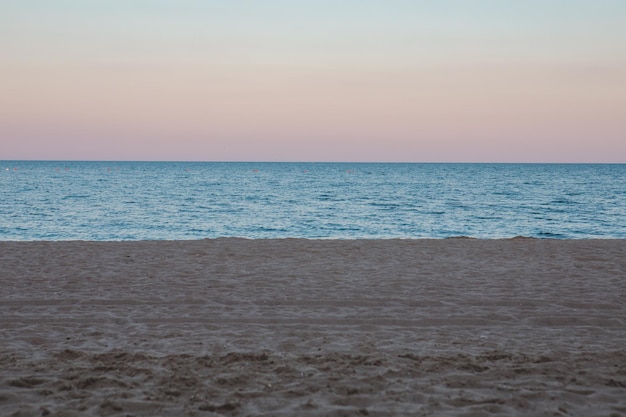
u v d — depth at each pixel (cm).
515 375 488
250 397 430
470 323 714
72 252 1313
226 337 630
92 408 407
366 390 446
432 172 15300
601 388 455
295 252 1334
